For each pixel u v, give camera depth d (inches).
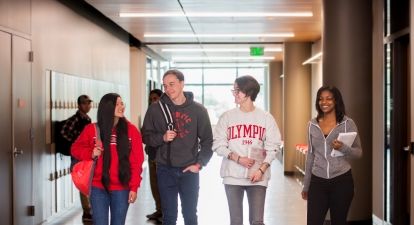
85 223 271.4
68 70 307.7
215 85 939.3
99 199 158.2
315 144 163.3
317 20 378.3
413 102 188.1
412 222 189.5
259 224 158.6
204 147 169.5
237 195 159.9
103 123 158.4
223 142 161.3
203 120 168.4
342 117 162.1
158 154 167.5
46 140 269.0
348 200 160.9
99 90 376.5
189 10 341.7
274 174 499.8
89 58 353.7
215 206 318.0
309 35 459.5
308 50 502.9
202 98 942.4
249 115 161.2
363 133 248.2
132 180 159.5
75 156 161.0
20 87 237.0
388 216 250.4
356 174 249.3
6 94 221.9
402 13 226.8
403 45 240.5
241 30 434.3
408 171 240.4
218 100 941.2
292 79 502.9
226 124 162.6
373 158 264.2
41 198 261.3
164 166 166.6
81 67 334.6
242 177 158.6
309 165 166.6
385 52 252.1
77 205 324.8
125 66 470.0
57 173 285.1
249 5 322.7
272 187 404.8
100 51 382.9
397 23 233.9
